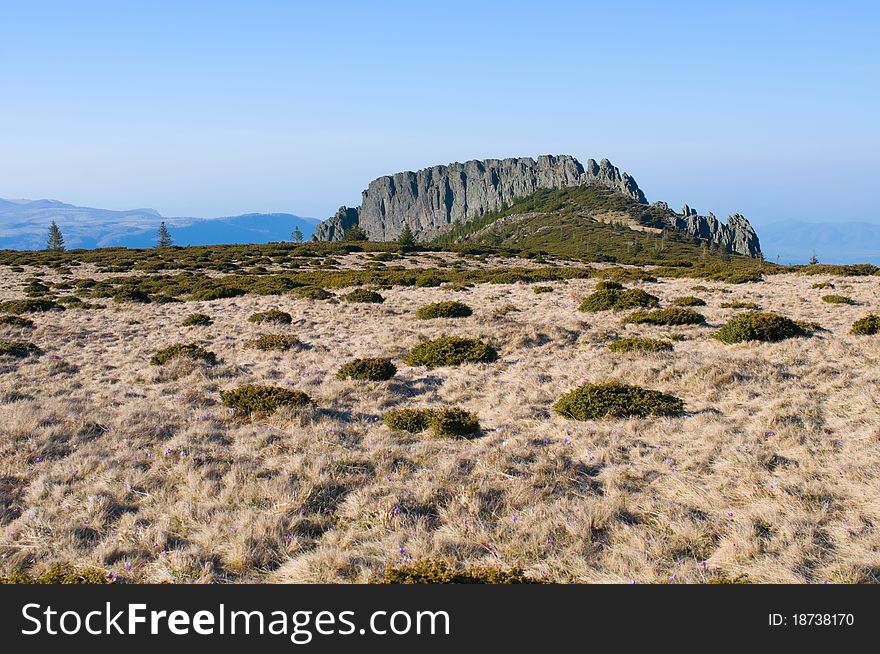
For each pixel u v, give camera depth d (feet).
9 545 21.97
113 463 29.81
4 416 37.19
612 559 20.51
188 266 205.36
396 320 84.43
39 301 109.29
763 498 24.27
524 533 22.61
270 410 39.22
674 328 67.77
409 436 35.06
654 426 34.45
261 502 25.53
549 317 81.30
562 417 37.91
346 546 22.21
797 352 50.44
